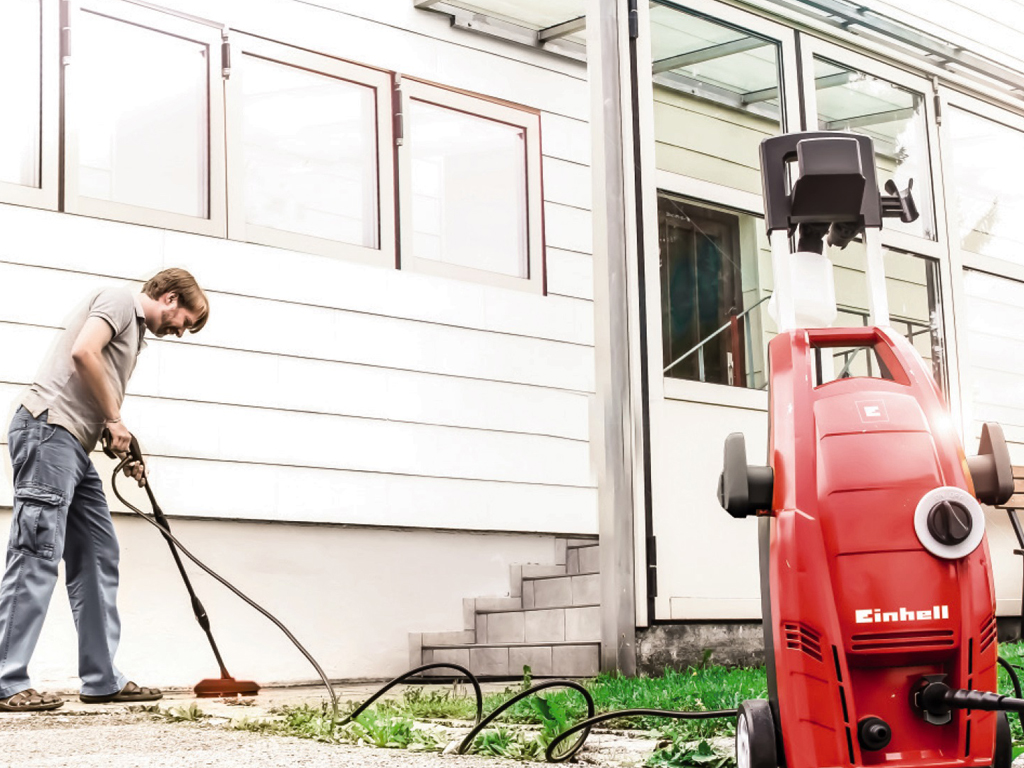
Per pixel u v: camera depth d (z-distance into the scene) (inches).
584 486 278.7
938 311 263.4
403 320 256.4
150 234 224.8
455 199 274.8
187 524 222.8
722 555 210.7
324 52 255.8
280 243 243.4
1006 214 297.3
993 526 268.1
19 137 215.5
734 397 220.2
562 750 107.7
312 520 237.6
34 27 217.8
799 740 73.9
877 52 257.1
